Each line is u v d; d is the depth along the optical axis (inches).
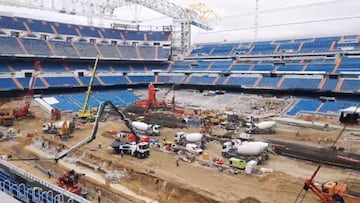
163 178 1624.0
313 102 3420.3
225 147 2044.8
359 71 3467.0
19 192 1181.7
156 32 5457.7
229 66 4662.9
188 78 4773.6
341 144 2272.4
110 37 5049.2
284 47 4559.5
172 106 3767.2
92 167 1857.8
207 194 1439.5
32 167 1844.2
